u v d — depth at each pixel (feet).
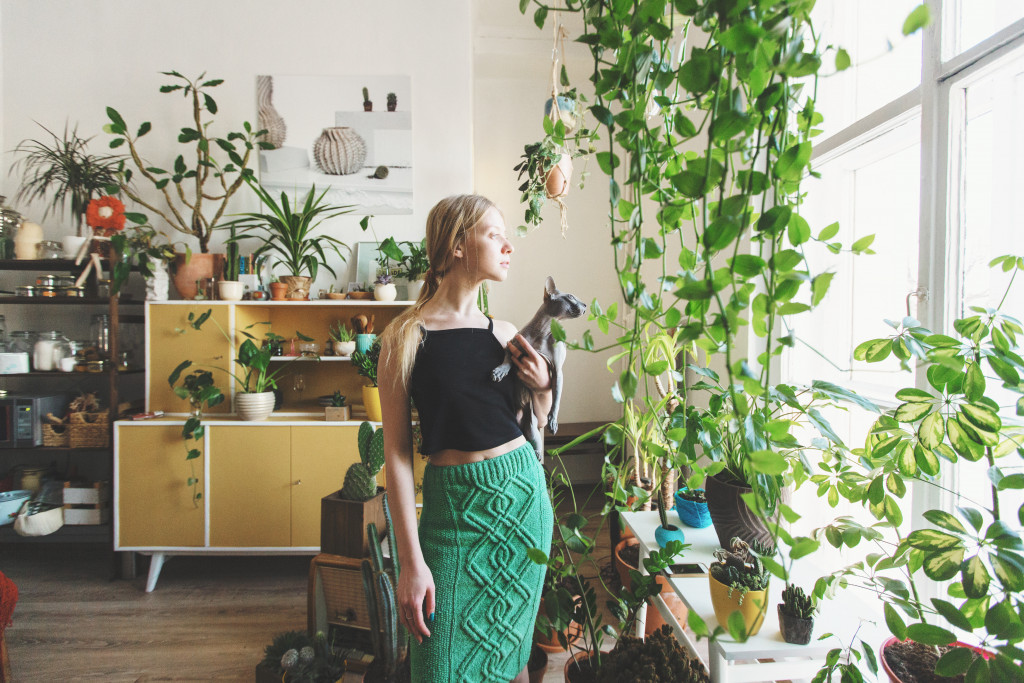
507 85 13.87
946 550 2.75
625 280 2.40
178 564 9.37
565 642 5.09
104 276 9.83
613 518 7.90
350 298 9.36
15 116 9.84
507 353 4.10
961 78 4.09
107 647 6.81
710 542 4.77
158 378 8.92
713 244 1.86
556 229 14.01
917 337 3.10
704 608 3.84
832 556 6.14
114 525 8.49
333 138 10.01
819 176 2.44
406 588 3.66
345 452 8.48
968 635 4.04
